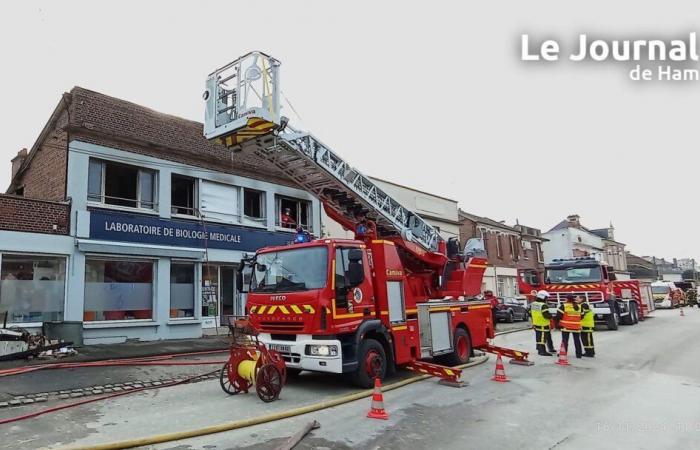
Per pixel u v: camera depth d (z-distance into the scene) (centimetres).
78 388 836
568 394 822
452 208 3030
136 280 1412
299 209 1964
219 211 1655
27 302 1199
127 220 1384
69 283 1255
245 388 812
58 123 1378
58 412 694
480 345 1194
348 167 991
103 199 1374
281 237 1819
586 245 4894
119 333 1338
